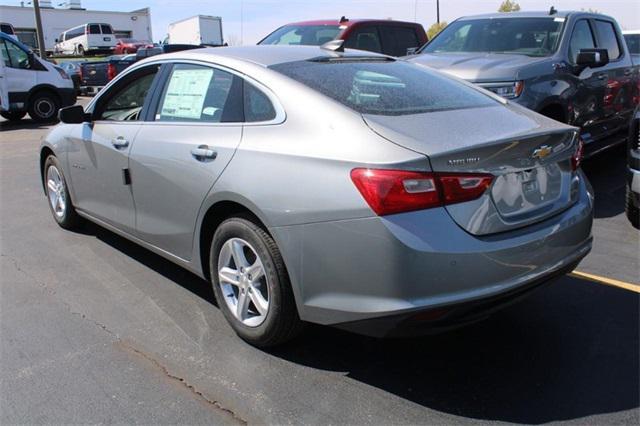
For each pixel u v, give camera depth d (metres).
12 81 14.30
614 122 7.62
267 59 3.47
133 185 4.00
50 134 5.26
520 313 3.69
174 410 2.75
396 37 9.52
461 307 2.58
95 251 4.87
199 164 3.37
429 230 2.53
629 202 5.25
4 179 7.91
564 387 2.91
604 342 3.33
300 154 2.84
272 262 2.98
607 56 6.54
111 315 3.71
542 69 5.88
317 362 3.15
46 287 4.15
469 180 2.62
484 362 3.14
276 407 2.77
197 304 3.86
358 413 2.72
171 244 3.79
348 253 2.64
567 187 3.21
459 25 7.48
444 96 3.42
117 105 4.46
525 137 2.84
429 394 2.87
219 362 3.15
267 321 3.10
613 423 2.64
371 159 2.60
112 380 2.99
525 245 2.75
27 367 3.12
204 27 32.09
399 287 2.54
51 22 48.25
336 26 8.89
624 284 4.11
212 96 3.52
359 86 3.24
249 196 3.00
